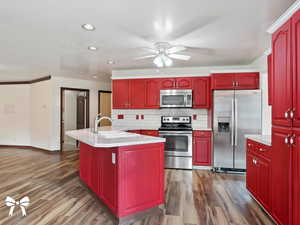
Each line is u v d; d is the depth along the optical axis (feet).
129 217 6.90
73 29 8.04
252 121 12.07
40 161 15.14
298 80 5.18
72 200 8.54
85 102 20.76
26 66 14.42
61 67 14.82
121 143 6.54
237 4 6.18
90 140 7.06
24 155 17.13
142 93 14.83
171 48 9.70
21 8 6.38
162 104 14.40
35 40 9.27
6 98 20.79
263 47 10.30
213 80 12.67
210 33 8.45
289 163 5.58
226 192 9.47
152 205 7.45
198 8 6.42
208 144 13.15
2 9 6.43
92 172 8.98
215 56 12.03
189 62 13.58
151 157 7.42
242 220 7.05
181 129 13.53
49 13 6.73
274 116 6.50
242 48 10.44
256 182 8.13
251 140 8.70
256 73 12.13
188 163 13.32
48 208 7.81
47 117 18.31
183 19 7.18
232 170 12.55
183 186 10.23
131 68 15.39
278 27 6.27
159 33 8.43
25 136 20.40
